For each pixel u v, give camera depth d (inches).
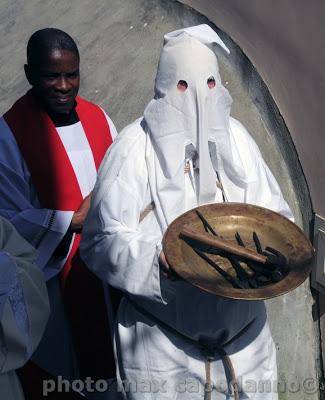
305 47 161.2
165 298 122.1
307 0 157.2
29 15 232.5
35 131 147.3
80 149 149.9
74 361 155.4
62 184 148.3
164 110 123.4
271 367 136.6
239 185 131.2
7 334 111.6
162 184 125.2
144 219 127.1
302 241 118.8
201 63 121.8
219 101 124.4
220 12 190.7
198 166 126.8
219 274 115.5
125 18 219.1
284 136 174.1
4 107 209.5
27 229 144.8
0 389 114.6
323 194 165.0
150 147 126.2
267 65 176.4
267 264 115.3
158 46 207.6
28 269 117.1
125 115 198.7
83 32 221.6
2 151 146.8
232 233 122.5
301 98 166.1
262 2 173.3
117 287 125.5
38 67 141.3
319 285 169.8
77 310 151.6
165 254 113.7
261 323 133.5
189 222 121.3
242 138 133.8
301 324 175.6
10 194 146.2
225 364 131.4
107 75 209.0
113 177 126.1
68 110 146.4
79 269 149.3
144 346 129.8
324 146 161.8
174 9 208.7
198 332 128.0
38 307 117.9
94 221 127.4
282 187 175.0
